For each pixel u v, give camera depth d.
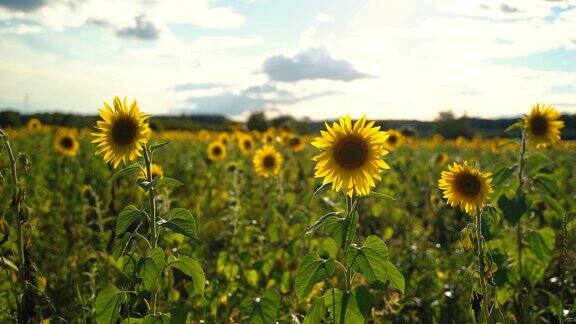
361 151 1.32
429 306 1.80
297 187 3.30
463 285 1.80
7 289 1.51
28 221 1.39
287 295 1.80
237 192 2.56
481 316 1.36
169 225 1.19
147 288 1.17
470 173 1.42
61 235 2.33
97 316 1.19
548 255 1.66
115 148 1.34
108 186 2.88
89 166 3.85
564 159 4.13
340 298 1.19
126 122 1.33
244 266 2.01
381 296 1.80
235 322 1.55
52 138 6.98
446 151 8.02
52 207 2.75
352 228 1.16
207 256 2.27
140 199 2.83
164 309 1.62
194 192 3.77
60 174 3.53
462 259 2.00
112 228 2.03
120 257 1.24
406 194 3.75
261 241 2.20
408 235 2.62
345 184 1.32
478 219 1.40
